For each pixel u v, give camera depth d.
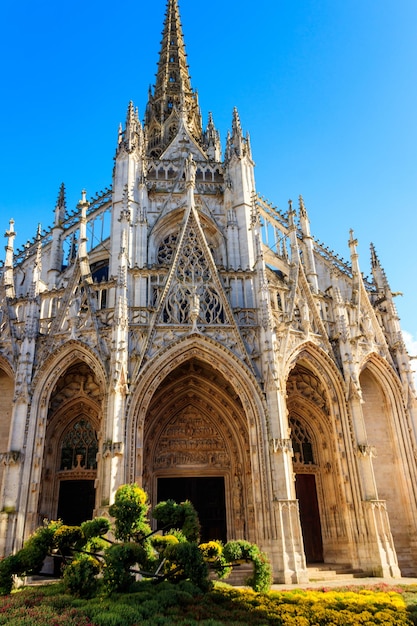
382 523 30.19
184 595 17.08
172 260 35.44
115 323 31.38
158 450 35.69
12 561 18.66
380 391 37.53
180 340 32.28
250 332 33.84
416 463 34.69
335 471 33.97
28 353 32.28
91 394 35.19
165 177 44.06
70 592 17.97
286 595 19.31
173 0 76.00
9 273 37.31
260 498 29.19
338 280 42.53
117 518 19.94
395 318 39.38
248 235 39.81
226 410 36.31
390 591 21.58
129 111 43.78
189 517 21.12
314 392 36.59
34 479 29.66
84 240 36.47
